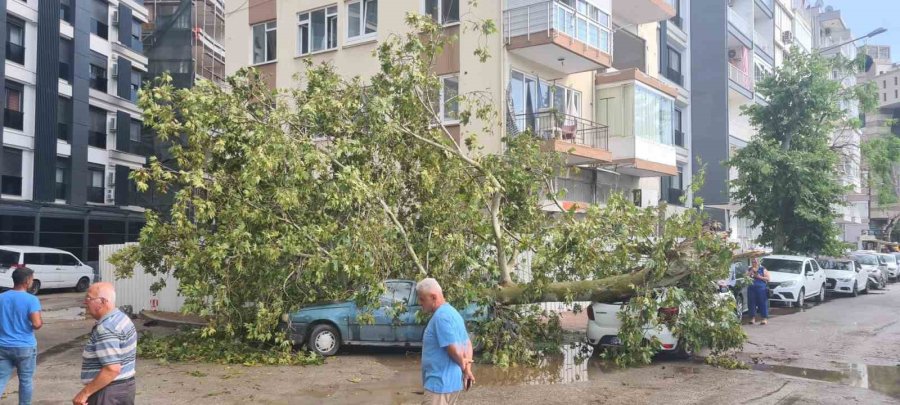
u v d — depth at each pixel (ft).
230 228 32.65
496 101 58.59
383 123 36.42
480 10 60.13
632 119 70.28
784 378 30.35
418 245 36.29
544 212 40.63
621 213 35.65
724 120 102.22
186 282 33.50
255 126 34.24
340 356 35.47
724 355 35.76
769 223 77.25
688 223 34.22
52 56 100.22
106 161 113.29
